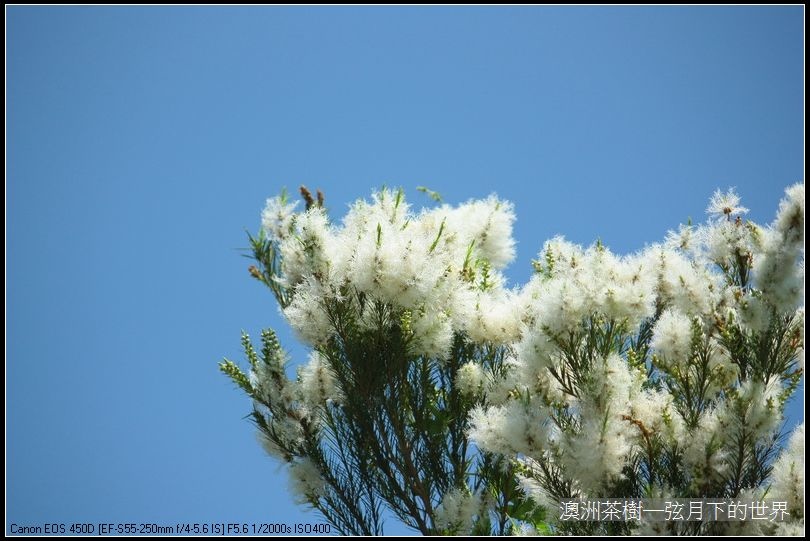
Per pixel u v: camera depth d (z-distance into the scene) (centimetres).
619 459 494
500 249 719
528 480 554
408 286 553
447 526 578
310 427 665
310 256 570
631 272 537
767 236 553
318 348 605
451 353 657
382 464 619
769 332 546
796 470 490
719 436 511
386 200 653
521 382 565
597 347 537
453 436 635
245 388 669
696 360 556
